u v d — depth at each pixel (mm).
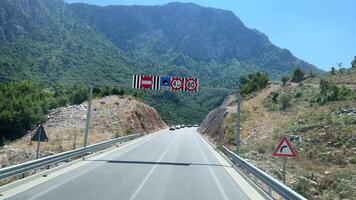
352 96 52250
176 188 16844
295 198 11852
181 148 41969
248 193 16469
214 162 29016
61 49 180125
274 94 66438
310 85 71125
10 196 13867
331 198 20328
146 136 64312
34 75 137375
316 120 42594
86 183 17172
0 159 34562
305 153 32969
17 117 71562
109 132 55719
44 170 20203
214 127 72250
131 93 101312
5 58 146375
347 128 36188
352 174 24734
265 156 33438
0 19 196750
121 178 19062
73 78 142500
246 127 50812
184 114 157000
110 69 165625
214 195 15688
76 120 61875
